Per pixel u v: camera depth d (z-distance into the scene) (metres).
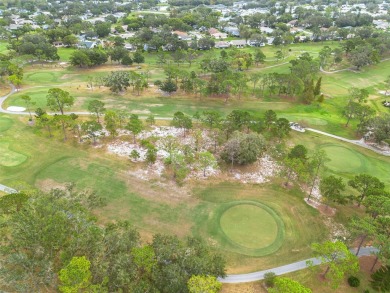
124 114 92.38
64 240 44.94
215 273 48.28
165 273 43.62
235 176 76.38
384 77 150.12
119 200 67.31
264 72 151.00
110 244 46.19
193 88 119.38
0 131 90.19
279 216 64.38
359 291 49.34
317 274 51.97
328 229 61.75
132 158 80.88
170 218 63.28
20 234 43.66
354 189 72.69
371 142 93.88
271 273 50.00
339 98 126.12
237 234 59.84
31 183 70.75
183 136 91.75
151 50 183.00
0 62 126.56
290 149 87.69
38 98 112.75
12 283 40.09
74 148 84.25
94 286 38.12
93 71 145.50
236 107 112.38
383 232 50.91
